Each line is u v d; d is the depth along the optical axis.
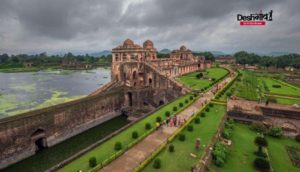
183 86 61.81
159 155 25.97
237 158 28.33
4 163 31.53
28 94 81.25
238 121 40.91
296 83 78.81
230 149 30.17
